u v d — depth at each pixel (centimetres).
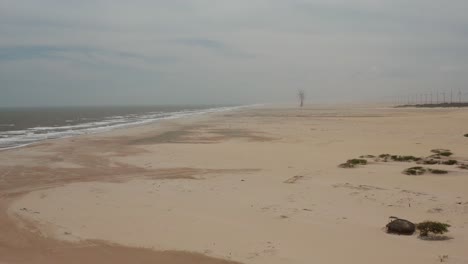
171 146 3250
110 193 1625
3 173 2138
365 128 4384
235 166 2220
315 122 5750
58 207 1416
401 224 1067
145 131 4878
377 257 911
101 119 9538
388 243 996
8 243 1064
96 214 1313
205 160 2461
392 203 1363
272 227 1138
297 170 2030
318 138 3525
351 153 2548
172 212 1315
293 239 1040
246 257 936
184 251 985
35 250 1013
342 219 1198
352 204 1361
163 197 1529
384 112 8431
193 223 1194
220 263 911
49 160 2594
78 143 3597
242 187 1670
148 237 1086
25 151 3055
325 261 898
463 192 1479
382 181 1702
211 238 1066
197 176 1961
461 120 4825
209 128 5181
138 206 1402
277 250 970
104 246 1030
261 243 1019
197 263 916
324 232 1085
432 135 3391
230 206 1369
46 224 1217
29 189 1738
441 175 1789
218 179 1864
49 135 4775
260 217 1234
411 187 1580
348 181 1720
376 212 1266
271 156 2547
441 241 1004
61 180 1939
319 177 1827
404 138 3259
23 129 6119
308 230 1105
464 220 1166
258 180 1809
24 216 1308
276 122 6047
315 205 1357
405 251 942
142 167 2277
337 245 991
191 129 5062
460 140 2991
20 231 1158
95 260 945
